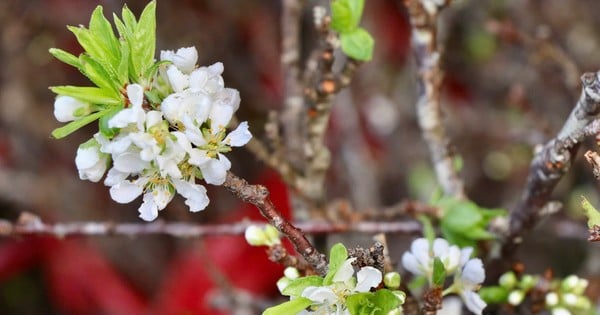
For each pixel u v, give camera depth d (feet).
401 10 5.01
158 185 2.53
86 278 4.63
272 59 4.96
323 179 3.20
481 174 4.92
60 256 4.68
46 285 4.82
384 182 4.96
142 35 2.53
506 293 2.91
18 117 4.85
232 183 2.54
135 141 2.47
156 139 2.48
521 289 2.92
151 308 4.48
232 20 5.06
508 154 4.86
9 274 4.66
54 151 4.91
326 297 2.48
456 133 4.93
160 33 4.81
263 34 5.00
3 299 4.82
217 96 2.56
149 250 4.77
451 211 2.97
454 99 5.09
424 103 3.11
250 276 3.92
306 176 3.18
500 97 5.08
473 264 2.73
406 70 5.00
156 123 2.48
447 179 3.12
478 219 2.94
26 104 4.88
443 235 3.01
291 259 2.73
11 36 4.82
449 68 5.16
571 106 4.39
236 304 3.31
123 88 2.53
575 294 2.90
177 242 4.69
